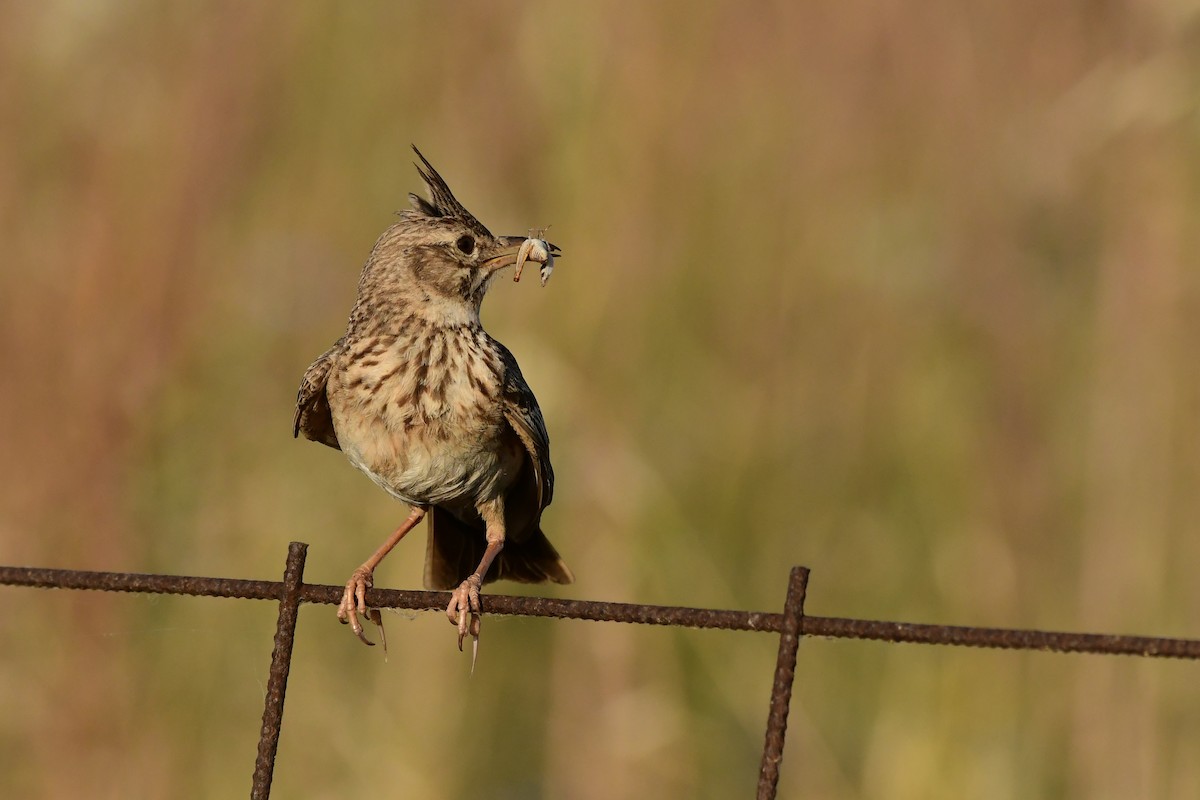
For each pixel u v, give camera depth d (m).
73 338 11.34
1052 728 11.19
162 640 11.11
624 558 11.21
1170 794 10.93
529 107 12.27
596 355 11.73
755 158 12.76
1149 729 11.02
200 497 11.40
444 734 10.88
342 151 12.50
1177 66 12.02
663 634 11.23
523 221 11.96
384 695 10.99
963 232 12.88
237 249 12.11
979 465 12.11
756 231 12.55
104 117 12.28
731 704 11.23
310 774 10.84
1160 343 11.98
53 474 11.08
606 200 12.00
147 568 11.19
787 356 12.45
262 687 11.14
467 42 12.55
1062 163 12.66
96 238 11.58
